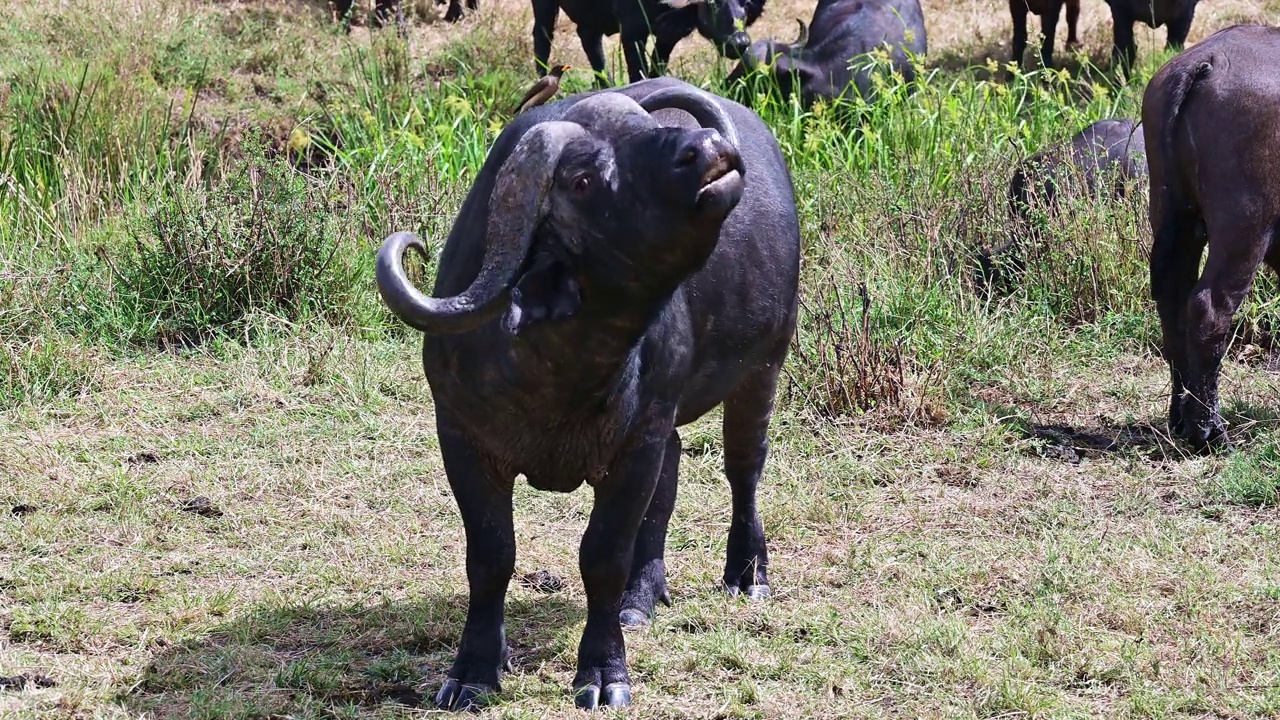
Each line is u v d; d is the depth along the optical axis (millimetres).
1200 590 14391
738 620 13875
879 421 19344
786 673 12789
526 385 11062
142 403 19609
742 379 13617
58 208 26438
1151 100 19297
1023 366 21516
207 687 12336
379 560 15242
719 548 15789
